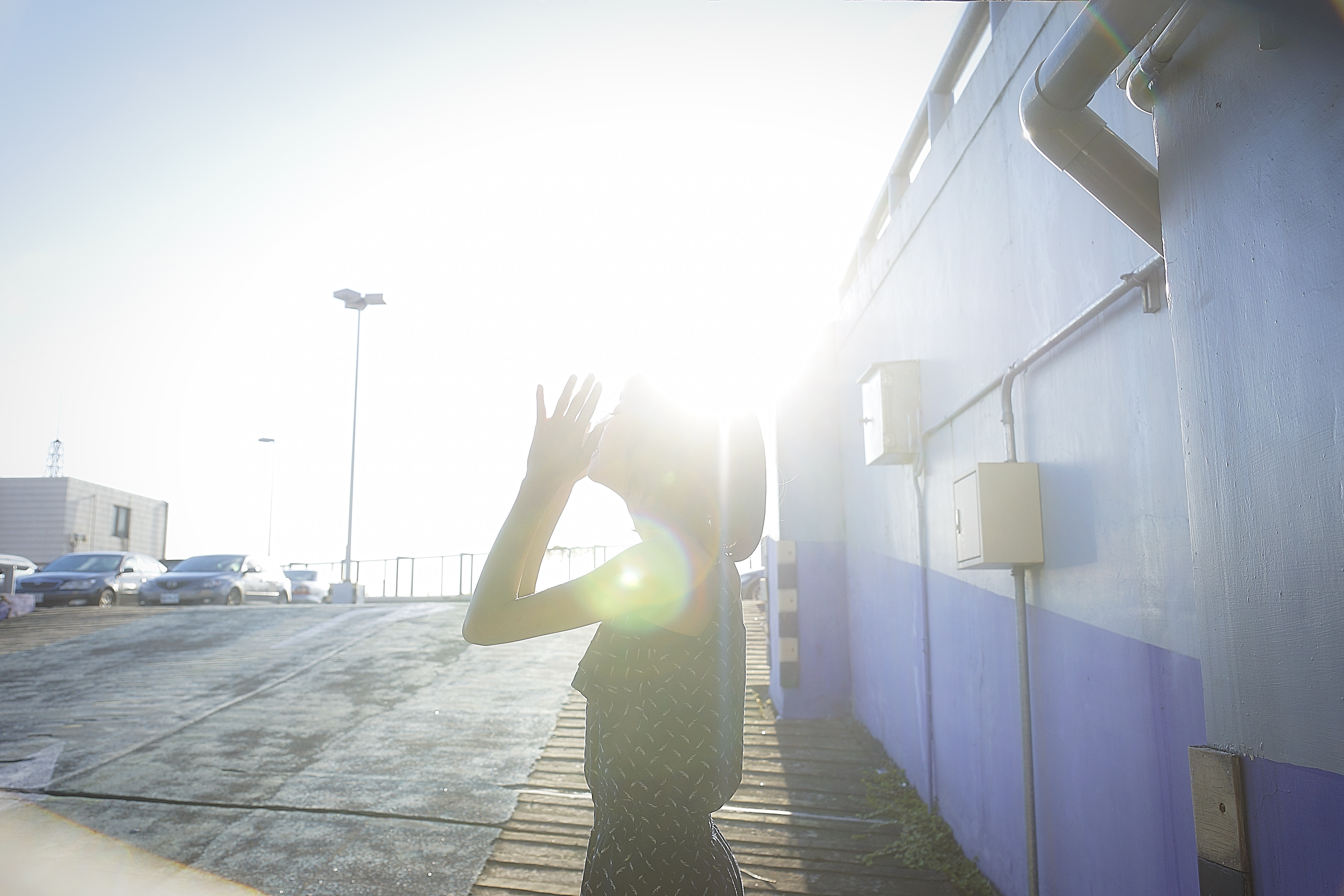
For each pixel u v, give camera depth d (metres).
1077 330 2.84
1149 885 2.41
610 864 1.34
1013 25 3.45
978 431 3.89
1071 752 2.95
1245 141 1.58
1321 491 1.40
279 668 8.74
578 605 1.37
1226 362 1.66
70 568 18.14
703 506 1.50
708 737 1.38
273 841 4.55
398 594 23.48
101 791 5.31
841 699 6.88
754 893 3.96
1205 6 1.65
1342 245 1.35
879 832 4.66
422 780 5.48
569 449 1.44
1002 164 3.58
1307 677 1.43
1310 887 1.42
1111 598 2.64
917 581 5.04
